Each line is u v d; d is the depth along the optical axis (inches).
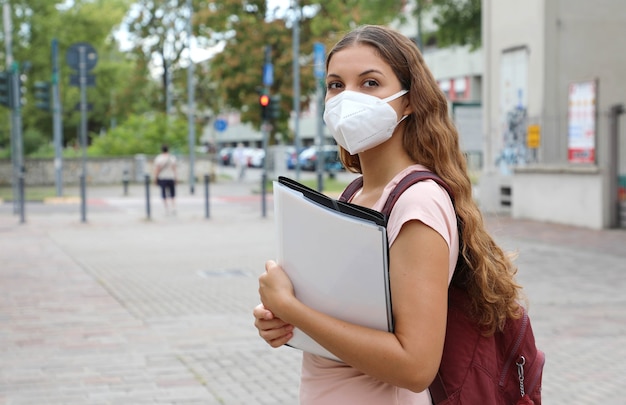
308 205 68.0
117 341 261.9
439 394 72.8
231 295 346.9
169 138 1502.2
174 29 1929.1
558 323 285.6
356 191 82.4
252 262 451.5
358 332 66.4
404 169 73.5
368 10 925.2
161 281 384.5
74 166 1403.8
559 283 367.2
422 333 65.4
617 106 592.4
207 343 259.8
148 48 1951.3
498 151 735.1
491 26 740.0
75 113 1897.1
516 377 76.5
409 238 66.9
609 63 697.6
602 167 592.4
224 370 228.8
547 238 538.3
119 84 1796.3
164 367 231.1
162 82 2026.3
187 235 599.2
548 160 677.3
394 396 70.9
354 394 71.6
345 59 73.7
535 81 687.1
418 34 924.6
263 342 261.3
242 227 662.5
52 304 325.1
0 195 1111.0
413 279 66.1
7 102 883.4
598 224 595.2
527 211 674.2
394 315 66.8
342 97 72.5
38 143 1505.9
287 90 1492.4
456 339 73.2
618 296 335.6
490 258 74.5
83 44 951.6
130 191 1230.9
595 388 212.2
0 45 1325.0
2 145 1652.3
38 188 1315.2
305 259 68.7
